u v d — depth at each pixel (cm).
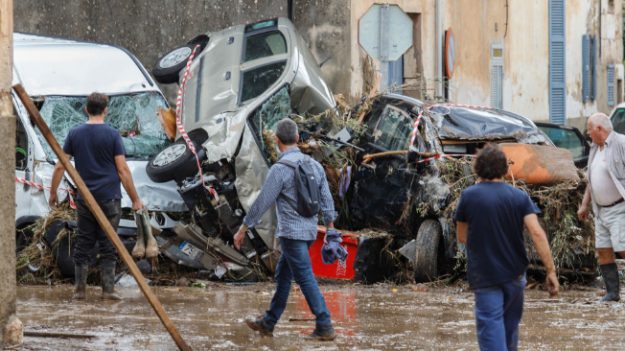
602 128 1855
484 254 1121
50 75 2136
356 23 3331
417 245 2030
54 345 1308
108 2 3009
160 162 2025
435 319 1597
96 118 1727
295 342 1376
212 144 2030
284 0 3316
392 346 1358
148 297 1234
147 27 3059
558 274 2092
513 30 4259
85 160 1708
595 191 1864
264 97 2123
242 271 2047
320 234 2053
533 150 2059
